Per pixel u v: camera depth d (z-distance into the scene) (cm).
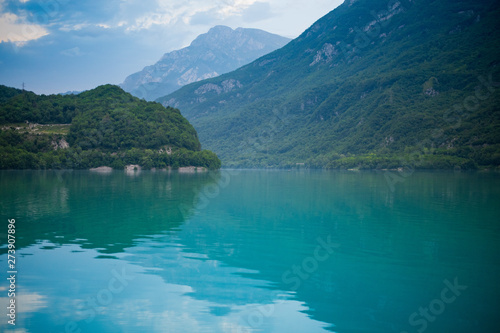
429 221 3200
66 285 1598
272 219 3322
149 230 2786
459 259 2008
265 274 1775
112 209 3850
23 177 9869
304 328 1231
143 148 19088
